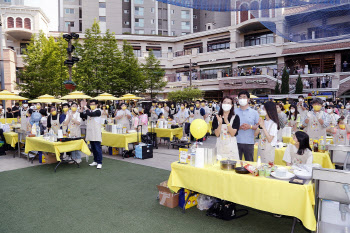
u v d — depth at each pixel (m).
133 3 50.94
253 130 4.57
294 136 4.00
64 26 49.50
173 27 53.12
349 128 5.45
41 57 22.44
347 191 2.59
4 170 6.61
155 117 12.84
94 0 47.97
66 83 13.59
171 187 4.01
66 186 5.30
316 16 4.02
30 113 8.24
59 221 3.74
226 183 3.44
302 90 23.94
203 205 4.14
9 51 28.22
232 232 3.44
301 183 2.91
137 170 6.56
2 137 8.81
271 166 3.58
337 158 4.16
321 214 2.88
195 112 10.88
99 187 5.24
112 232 3.41
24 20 34.09
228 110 4.04
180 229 3.50
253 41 35.34
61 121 7.44
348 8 3.74
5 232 3.42
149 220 3.77
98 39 23.80
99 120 6.70
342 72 24.36
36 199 4.59
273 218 3.90
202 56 37.56
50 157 7.40
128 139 7.89
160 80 30.97
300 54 28.75
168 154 8.70
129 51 25.81
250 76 29.41
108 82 23.33
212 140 12.10
